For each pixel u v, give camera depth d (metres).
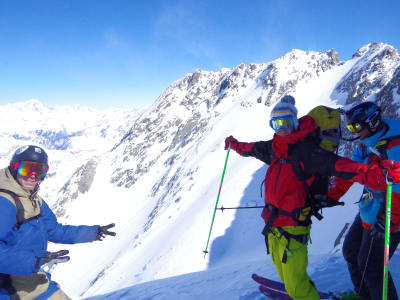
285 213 3.20
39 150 3.03
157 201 93.94
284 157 3.21
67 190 133.50
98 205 121.25
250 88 119.06
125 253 62.84
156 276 34.94
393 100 45.34
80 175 138.88
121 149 158.75
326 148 3.10
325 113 3.13
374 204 3.21
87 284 62.53
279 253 3.32
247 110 101.56
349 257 3.77
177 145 132.38
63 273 77.19
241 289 5.29
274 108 3.19
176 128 154.12
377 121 3.03
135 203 113.25
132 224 92.19
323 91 91.25
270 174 3.41
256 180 46.75
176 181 89.81
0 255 2.75
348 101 74.75
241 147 3.92
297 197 3.16
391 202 3.05
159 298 6.31
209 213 42.41
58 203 129.75
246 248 31.08
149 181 123.88
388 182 2.64
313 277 4.89
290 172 3.17
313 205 3.18
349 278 4.54
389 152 2.94
